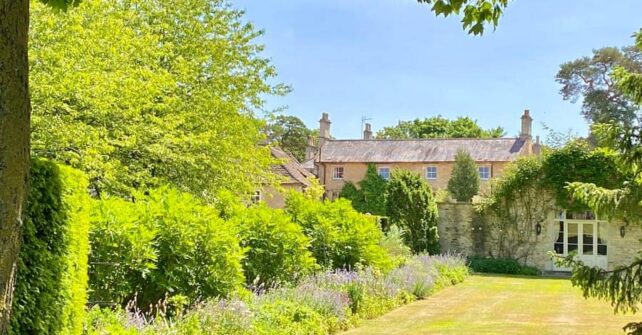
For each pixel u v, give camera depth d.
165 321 6.82
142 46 12.28
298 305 9.30
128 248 7.27
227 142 15.19
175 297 7.34
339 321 10.12
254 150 16.70
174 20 15.60
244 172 16.31
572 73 42.88
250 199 16.92
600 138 6.25
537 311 13.11
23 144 2.63
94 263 7.03
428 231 24.25
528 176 24.44
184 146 13.93
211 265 8.27
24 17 2.63
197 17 16.00
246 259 10.56
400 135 62.28
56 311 4.98
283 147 57.03
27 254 4.66
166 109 13.92
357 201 37.38
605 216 6.23
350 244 14.09
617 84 6.14
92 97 10.53
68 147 10.41
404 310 12.84
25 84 2.64
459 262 22.02
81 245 5.40
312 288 10.53
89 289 6.74
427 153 39.03
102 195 7.70
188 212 8.32
